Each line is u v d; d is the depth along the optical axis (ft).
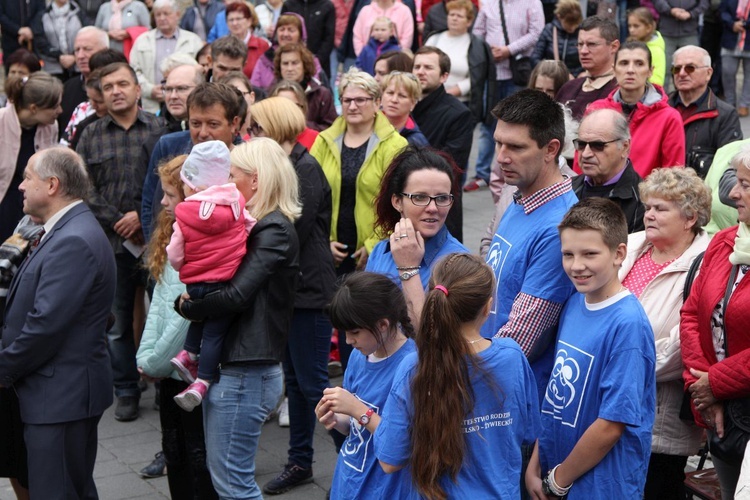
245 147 33.22
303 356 39.99
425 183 27.91
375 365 25.66
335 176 45.60
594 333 25.57
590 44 52.13
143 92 74.33
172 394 35.32
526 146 26.61
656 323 31.65
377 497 24.88
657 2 91.61
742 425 28.66
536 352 27.20
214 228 30.91
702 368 29.71
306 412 40.45
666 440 31.32
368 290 24.75
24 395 33.09
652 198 31.96
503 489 23.20
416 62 55.52
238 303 31.24
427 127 55.67
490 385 22.95
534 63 74.49
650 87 46.03
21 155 53.62
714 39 98.27
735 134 47.52
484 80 74.95
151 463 42.91
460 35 74.95
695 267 31.17
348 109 45.14
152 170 43.78
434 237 28.76
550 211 27.30
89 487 34.88
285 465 42.11
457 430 22.52
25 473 35.50
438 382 22.52
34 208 33.35
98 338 33.81
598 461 25.26
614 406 24.76
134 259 47.91
